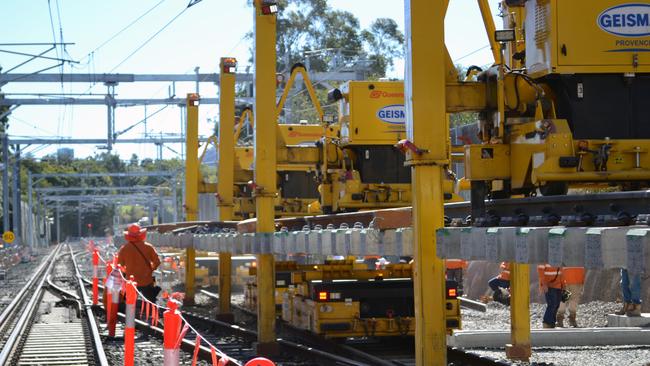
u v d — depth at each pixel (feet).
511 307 85.46
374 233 68.59
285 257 131.44
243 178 185.88
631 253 40.98
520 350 84.89
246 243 101.19
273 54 98.02
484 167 74.43
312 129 183.32
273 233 96.53
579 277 108.27
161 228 189.78
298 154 138.82
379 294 94.38
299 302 102.06
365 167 132.98
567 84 73.87
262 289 97.71
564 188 71.67
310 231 82.69
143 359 93.15
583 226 52.08
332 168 136.98
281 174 171.12
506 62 86.74
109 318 110.93
